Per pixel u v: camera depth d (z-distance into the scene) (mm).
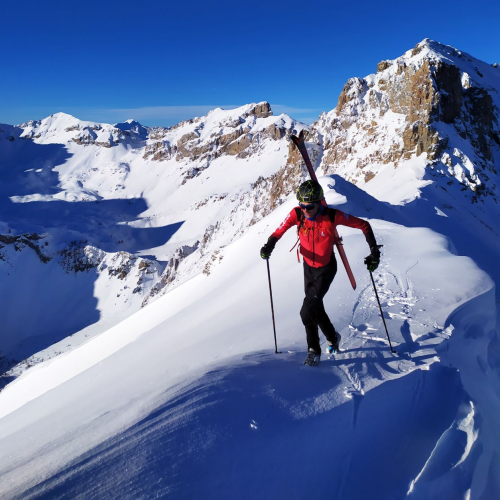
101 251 177750
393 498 2574
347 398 3213
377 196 68625
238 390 3129
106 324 144250
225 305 14914
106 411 3668
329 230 4445
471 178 72938
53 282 172750
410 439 3092
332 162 98438
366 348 4551
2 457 3309
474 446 3096
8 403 29422
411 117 83438
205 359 5672
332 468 2678
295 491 2422
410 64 90688
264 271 16078
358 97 104875
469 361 4613
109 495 2004
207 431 2537
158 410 2750
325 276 4477
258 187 125875
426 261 8422
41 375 30797
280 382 3436
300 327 6219
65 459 2320
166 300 33094
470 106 95438
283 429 2725
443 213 56656
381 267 8422
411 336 4902
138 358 9977
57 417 4777
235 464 2363
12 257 175750
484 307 6199
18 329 150875
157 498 2029
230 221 128500
